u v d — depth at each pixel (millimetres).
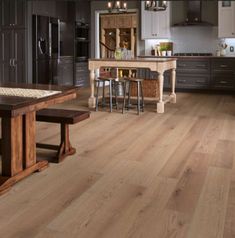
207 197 2820
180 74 9625
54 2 9414
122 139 4582
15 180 3018
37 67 8617
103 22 12469
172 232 2283
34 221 2406
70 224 2373
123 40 12547
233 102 7797
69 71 9891
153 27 10008
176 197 2818
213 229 2322
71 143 4359
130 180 3178
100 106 7016
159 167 3527
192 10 9664
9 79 8773
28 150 3219
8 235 2221
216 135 4820
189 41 10055
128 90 6848
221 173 3367
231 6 9219
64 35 10039
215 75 9320
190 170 3447
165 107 7059
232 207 2645
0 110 2689
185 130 5098
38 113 3797
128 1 10453
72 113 3826
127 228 2330
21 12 8391
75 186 3025
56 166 3525
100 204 2682
